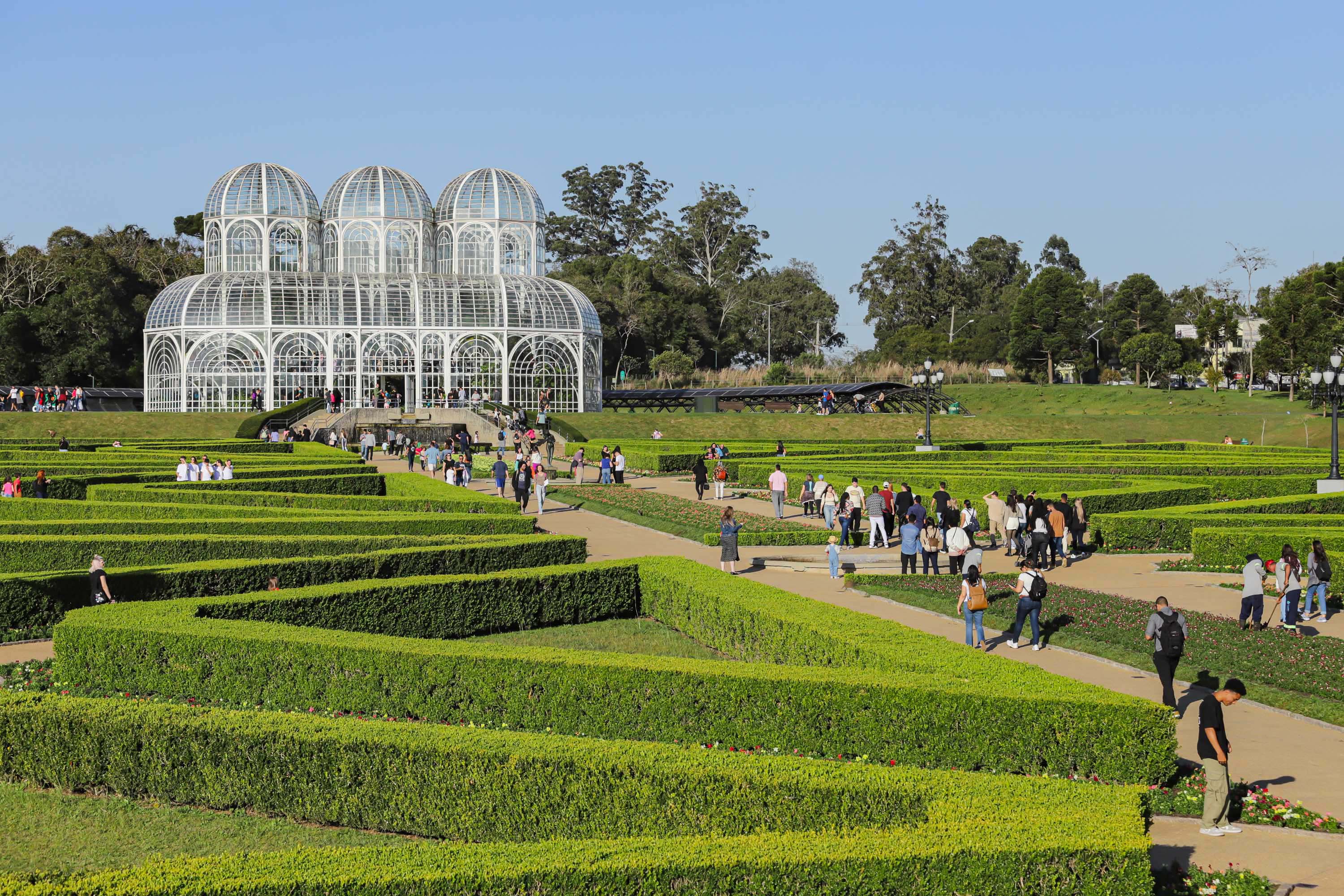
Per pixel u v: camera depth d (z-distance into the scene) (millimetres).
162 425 77000
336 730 15047
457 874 10828
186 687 19922
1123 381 135625
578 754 14047
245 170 98250
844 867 11195
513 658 18125
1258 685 21859
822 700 16719
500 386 91188
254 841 14547
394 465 64188
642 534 41438
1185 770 17109
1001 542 40156
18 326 107375
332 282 89062
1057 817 12070
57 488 43500
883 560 35281
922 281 166875
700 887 11094
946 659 18359
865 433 85938
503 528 33875
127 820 15109
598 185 171500
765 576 33844
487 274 100625
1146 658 23844
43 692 18094
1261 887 12906
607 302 135000
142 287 123625
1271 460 59875
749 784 13414
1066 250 193750
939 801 12516
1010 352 136750
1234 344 136875
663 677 17328
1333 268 104688
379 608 24609
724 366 152500
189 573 25906
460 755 14359
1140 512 39250
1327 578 27719
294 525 32344
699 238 175000
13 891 10523
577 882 10930
